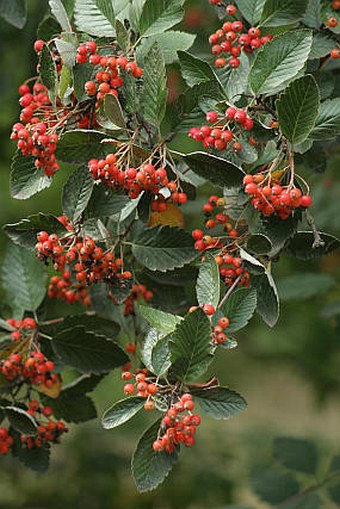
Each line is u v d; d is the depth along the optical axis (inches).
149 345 73.7
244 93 77.0
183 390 73.1
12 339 82.0
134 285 82.4
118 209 77.6
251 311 74.2
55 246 76.4
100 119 75.8
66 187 76.9
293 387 202.2
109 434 132.4
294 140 73.5
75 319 82.9
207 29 102.2
